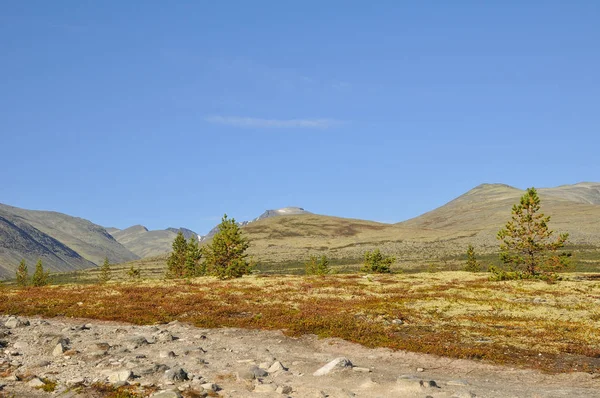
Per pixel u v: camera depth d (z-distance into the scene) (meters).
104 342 21.31
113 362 18.38
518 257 56.66
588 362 20.53
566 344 23.44
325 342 23.64
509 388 16.47
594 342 23.98
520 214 57.44
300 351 21.97
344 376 17.17
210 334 25.28
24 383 15.84
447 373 18.58
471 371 18.92
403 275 63.09
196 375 16.98
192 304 35.44
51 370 17.27
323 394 14.96
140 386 15.63
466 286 48.91
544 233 55.91
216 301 37.38
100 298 38.03
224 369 18.05
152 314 30.91
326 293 43.47
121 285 51.53
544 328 27.61
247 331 26.31
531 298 39.97
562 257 54.59
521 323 29.16
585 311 33.66
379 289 46.62
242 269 71.75
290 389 15.46
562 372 18.94
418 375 18.02
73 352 19.56
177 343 22.41
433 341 23.92
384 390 15.52
